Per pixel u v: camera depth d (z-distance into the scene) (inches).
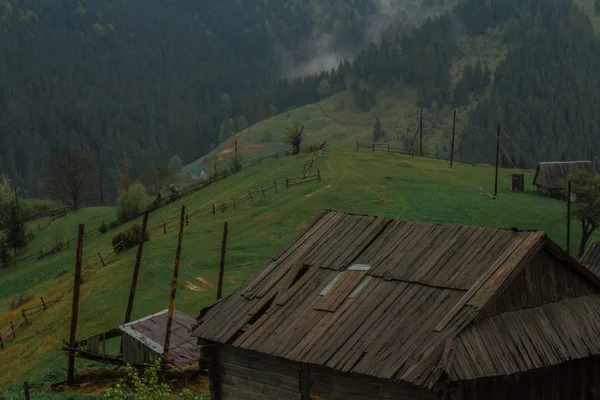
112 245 3277.6
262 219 3002.0
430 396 863.1
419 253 1011.3
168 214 4001.0
